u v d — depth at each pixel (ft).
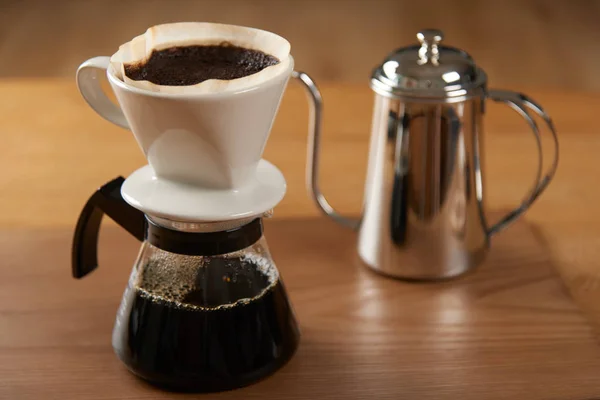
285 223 3.51
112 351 2.93
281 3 9.38
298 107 4.19
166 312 2.71
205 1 9.43
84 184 3.67
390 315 3.09
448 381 2.85
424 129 3.08
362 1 9.45
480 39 8.26
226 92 2.46
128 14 8.93
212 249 2.67
